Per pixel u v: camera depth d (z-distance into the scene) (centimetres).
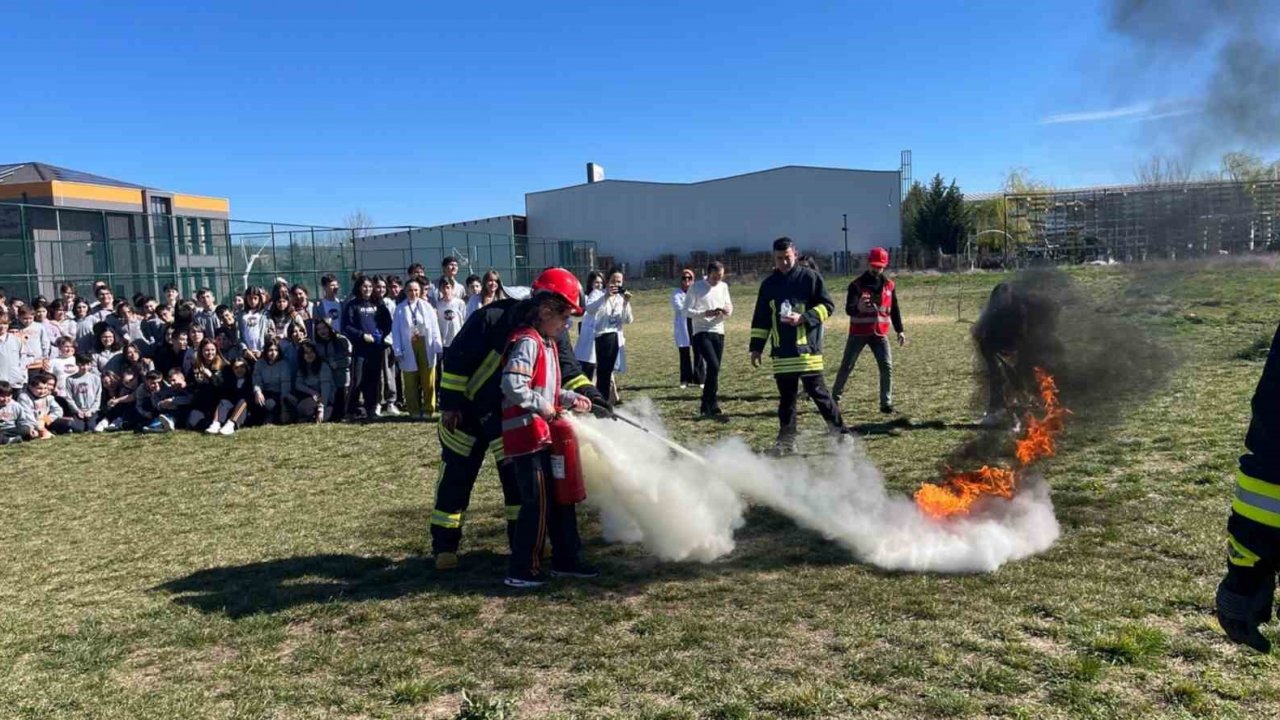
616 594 493
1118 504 589
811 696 358
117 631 476
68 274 2109
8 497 834
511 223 5684
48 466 976
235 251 2495
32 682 415
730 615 452
